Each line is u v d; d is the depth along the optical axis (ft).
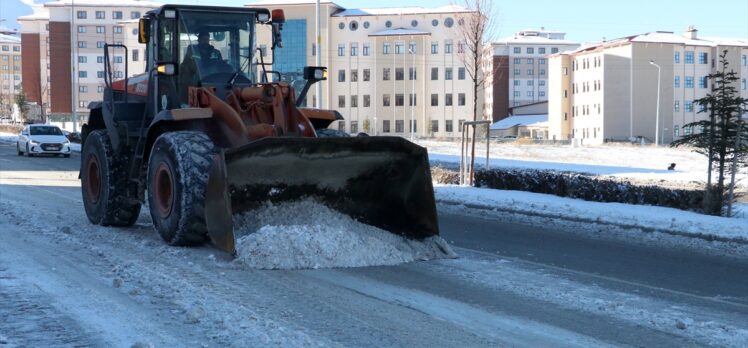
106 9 331.77
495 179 62.08
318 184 30.22
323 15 289.94
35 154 108.99
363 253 28.78
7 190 57.31
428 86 293.02
